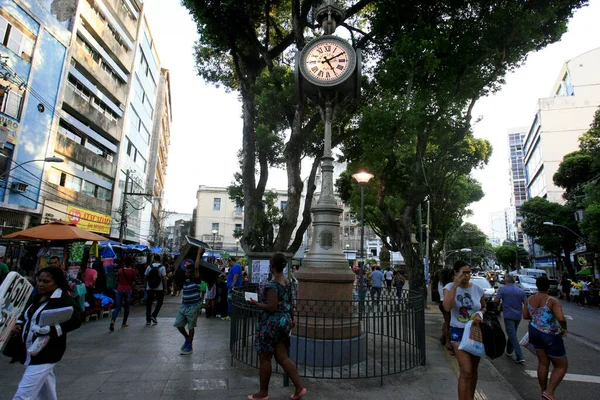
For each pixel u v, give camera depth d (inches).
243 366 216.5
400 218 515.8
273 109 480.7
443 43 439.5
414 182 505.7
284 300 166.6
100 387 178.5
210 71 657.0
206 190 1875.0
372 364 229.9
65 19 868.6
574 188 1296.8
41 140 784.9
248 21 504.1
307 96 290.5
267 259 435.5
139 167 1384.1
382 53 553.0
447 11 486.6
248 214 499.2
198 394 171.6
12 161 700.7
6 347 129.7
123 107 1192.8
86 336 295.6
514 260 2443.4
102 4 1039.6
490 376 221.0
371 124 419.5
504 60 474.6
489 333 147.3
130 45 1226.0
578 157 1225.4
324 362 219.6
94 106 1027.9
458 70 467.2
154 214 1771.7
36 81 767.7
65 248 401.4
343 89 280.1
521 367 268.5
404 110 410.3
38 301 134.1
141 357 233.6
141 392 172.9
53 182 858.8
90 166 993.5
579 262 1561.3
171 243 2736.2
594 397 203.0
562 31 479.5
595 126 974.4
